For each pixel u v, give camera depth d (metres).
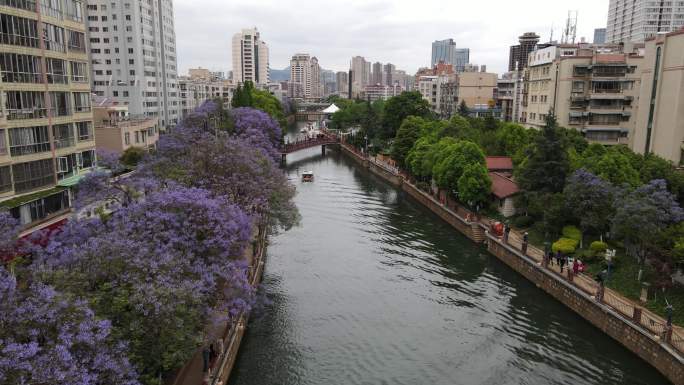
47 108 44.50
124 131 73.06
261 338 34.84
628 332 32.72
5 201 39.22
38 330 17.02
